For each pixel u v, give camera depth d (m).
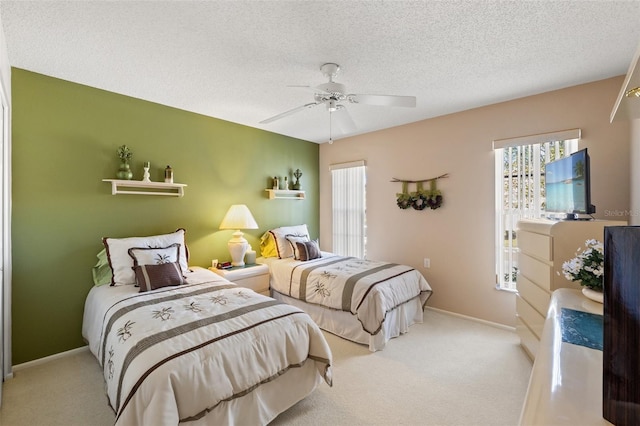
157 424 1.30
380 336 2.78
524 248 2.66
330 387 2.19
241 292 2.43
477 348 2.80
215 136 3.79
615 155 2.61
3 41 1.98
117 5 1.71
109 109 2.93
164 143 3.33
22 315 2.47
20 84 2.46
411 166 4.03
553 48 2.16
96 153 2.85
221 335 1.70
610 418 0.65
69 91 2.70
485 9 1.74
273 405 1.80
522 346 2.80
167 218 3.36
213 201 3.78
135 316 1.91
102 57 2.29
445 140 3.69
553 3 1.69
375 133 4.45
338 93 2.27
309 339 2.02
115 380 1.56
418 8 1.73
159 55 2.27
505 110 3.22
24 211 2.48
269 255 4.21
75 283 2.73
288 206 4.73
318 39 2.05
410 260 4.06
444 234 3.72
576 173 2.28
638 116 1.77
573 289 1.98
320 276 3.25
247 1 1.68
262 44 2.11
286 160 4.71
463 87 2.85
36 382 2.26
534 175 3.07
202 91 2.95
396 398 2.07
